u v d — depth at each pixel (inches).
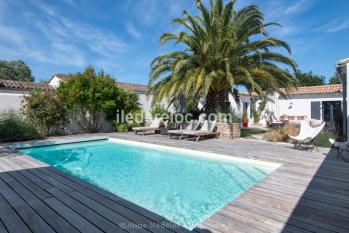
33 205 143.4
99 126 622.8
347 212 131.3
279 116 866.8
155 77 498.6
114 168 290.5
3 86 532.4
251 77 426.9
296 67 446.6
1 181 191.8
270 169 264.4
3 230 114.7
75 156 363.3
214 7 455.5
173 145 375.9
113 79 603.8
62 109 511.5
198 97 589.3
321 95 797.9
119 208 137.9
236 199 150.9
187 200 189.0
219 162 307.9
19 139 434.9
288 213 130.8
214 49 450.0
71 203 145.7
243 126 843.4
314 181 186.9
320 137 393.1
